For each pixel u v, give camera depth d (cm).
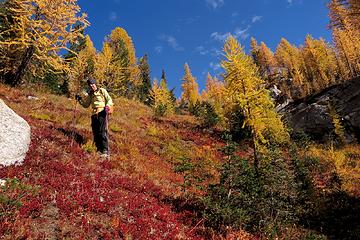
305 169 1541
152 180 1191
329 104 3155
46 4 2248
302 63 7344
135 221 807
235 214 921
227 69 1762
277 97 6141
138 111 3300
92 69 3469
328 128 3162
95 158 1155
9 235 597
